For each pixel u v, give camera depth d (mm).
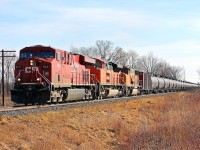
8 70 77062
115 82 44781
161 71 155250
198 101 41812
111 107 30578
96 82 37406
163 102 42000
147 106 36469
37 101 25875
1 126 16047
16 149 14078
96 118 23812
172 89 89875
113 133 21875
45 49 27031
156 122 26828
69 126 19844
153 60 149125
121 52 119625
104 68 40094
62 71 28219
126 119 26844
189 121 24766
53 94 26500
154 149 19172
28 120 18359
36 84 25750
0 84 79562
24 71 26344
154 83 67938
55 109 22891
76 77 31734
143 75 59438
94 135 20078
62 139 17141
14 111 19234
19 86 26125
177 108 34500
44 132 17016
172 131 22406
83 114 23922
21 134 15781
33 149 14539
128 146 19250
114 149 18812
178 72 174125
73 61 31391
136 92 55562
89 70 35906
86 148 16844
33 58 26328
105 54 116625
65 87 29016
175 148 18906
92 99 36750
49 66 26000
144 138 20922
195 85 147875
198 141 19875
